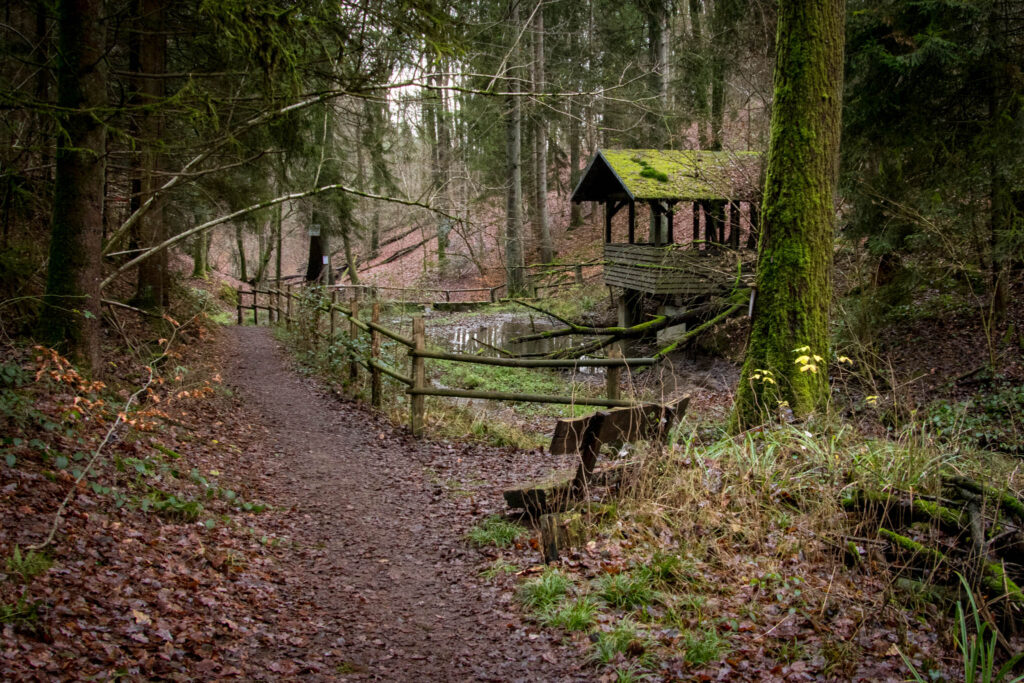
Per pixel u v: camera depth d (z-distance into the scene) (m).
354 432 9.13
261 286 31.22
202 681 3.09
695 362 17.12
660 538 4.78
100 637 3.25
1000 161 11.22
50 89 9.28
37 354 6.16
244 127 7.20
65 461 4.57
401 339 9.44
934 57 11.22
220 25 5.89
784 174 7.73
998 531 4.29
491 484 7.29
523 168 30.81
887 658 3.57
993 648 3.23
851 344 12.55
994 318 12.20
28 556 3.64
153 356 9.93
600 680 3.46
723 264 15.19
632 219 19.72
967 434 8.94
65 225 7.16
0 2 8.46
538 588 4.37
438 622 4.27
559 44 22.92
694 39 23.23
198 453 6.89
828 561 4.52
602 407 8.30
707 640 3.67
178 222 14.56
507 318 25.11
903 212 11.94
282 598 4.37
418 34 6.77
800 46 7.62
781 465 5.46
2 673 2.72
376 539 5.70
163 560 4.25
